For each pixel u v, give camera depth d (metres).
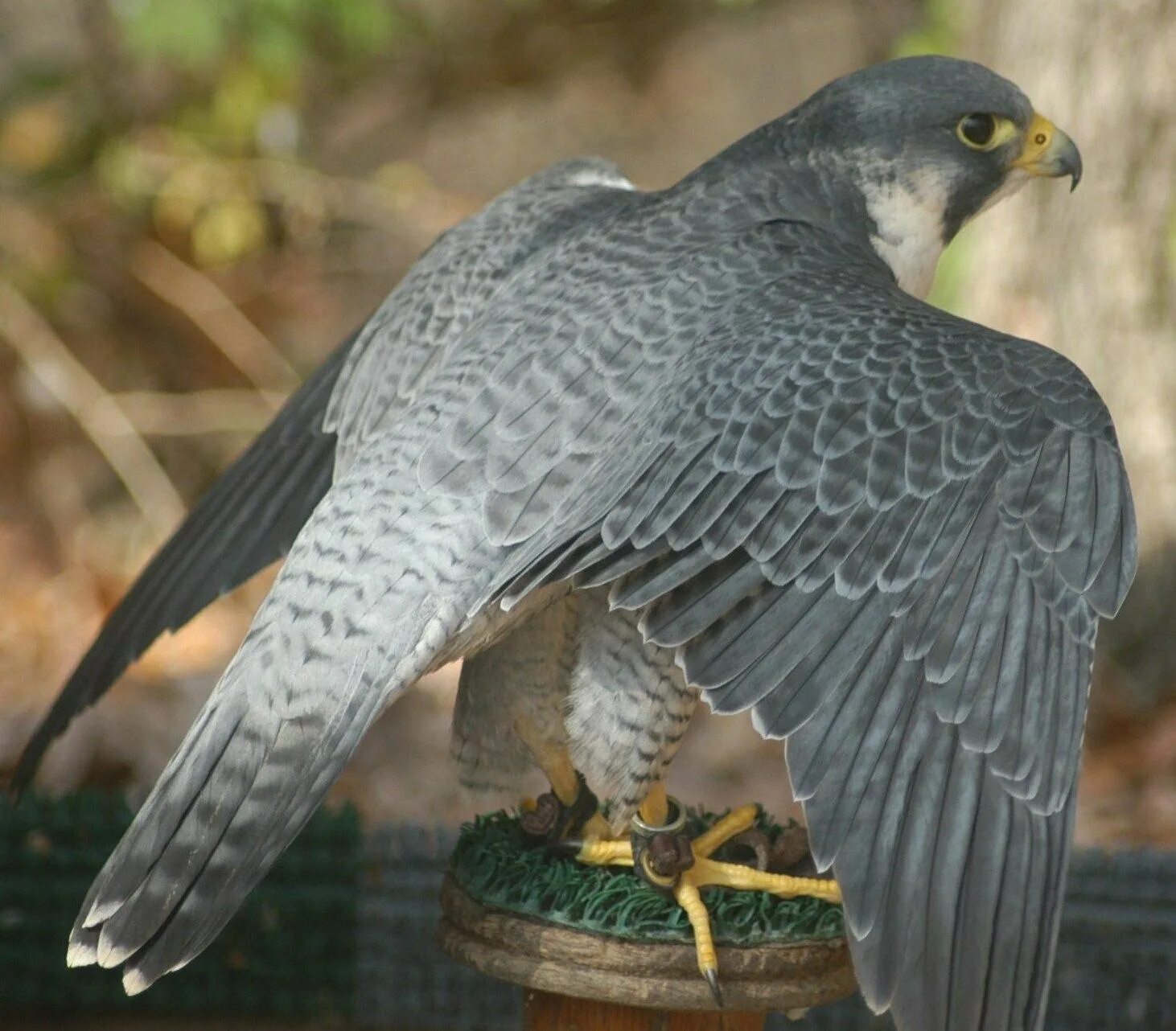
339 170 13.75
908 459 4.00
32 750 5.43
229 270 13.24
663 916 4.43
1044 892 3.59
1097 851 7.12
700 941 4.35
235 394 12.60
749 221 4.86
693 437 4.11
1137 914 6.92
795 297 4.41
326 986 6.91
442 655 4.22
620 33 13.81
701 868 4.53
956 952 3.51
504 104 14.25
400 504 4.25
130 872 3.98
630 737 4.38
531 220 5.32
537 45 13.62
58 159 12.72
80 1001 6.80
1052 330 9.70
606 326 4.45
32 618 10.74
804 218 4.93
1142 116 9.21
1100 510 3.94
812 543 3.94
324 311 13.45
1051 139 5.21
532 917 4.47
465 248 5.27
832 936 4.47
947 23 10.38
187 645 10.06
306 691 4.06
